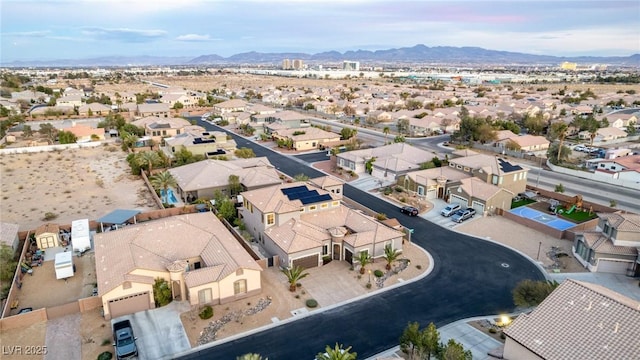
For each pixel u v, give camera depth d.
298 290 41.69
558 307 26.83
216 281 38.41
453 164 76.88
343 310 38.59
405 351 30.66
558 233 54.66
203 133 101.56
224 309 38.28
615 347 23.48
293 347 33.44
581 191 74.62
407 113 151.00
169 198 67.38
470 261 48.44
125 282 36.53
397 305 39.53
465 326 36.41
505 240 54.03
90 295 40.41
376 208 65.06
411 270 46.16
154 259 40.62
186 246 44.12
